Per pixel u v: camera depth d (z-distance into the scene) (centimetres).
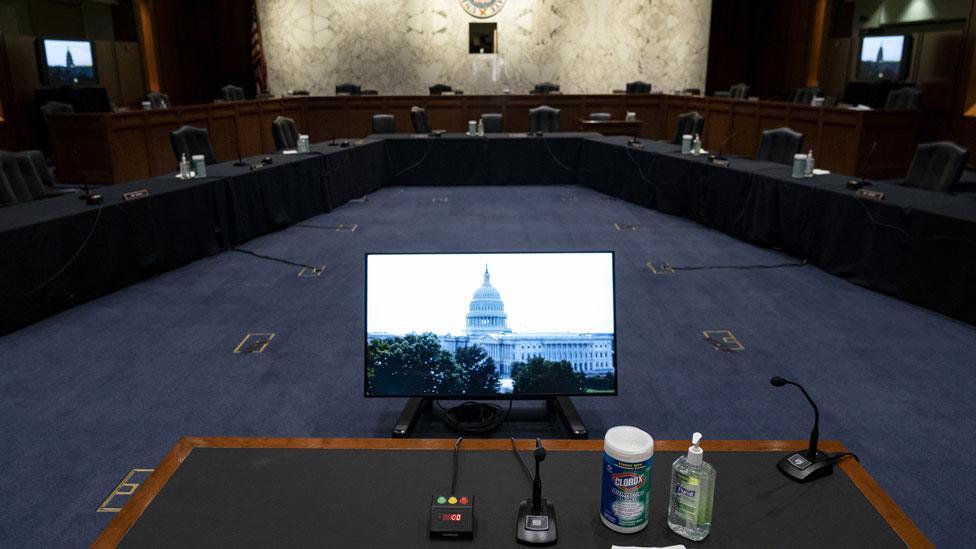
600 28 1347
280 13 1334
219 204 568
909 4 1336
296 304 454
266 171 629
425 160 903
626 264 545
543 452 133
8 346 383
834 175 577
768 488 146
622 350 383
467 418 289
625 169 802
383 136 930
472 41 1349
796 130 969
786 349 382
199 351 379
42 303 418
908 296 450
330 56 1350
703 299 464
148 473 265
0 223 406
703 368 360
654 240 619
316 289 484
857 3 1462
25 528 233
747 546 129
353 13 1331
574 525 135
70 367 357
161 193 505
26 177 541
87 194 473
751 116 1062
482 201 802
